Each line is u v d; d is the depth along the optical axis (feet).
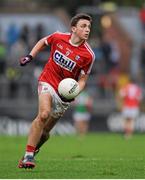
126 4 348.79
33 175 96.89
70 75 106.73
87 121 265.54
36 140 101.91
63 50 106.11
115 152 167.84
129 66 291.17
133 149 179.52
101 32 288.92
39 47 107.96
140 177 95.91
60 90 103.14
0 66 273.95
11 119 260.42
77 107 255.50
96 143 208.54
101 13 291.17
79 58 106.01
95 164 115.14
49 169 106.11
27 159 101.65
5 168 107.34
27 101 264.72
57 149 182.50
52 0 338.34
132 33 306.96
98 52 281.33
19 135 256.73
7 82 269.23
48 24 289.33
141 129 265.34
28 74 269.23
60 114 107.04
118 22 295.48
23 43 279.69
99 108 267.39
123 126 263.70
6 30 287.48
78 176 96.17
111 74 279.69
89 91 274.98
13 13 291.99
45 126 108.27
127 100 250.98
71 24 106.32
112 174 98.99
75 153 165.99
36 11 292.61
